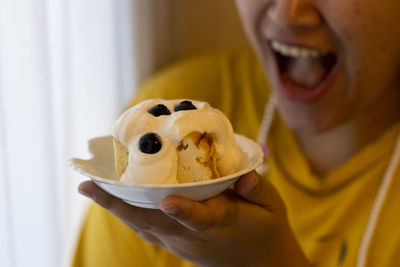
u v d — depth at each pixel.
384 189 0.71
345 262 0.71
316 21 0.66
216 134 0.50
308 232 0.74
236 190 0.51
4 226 0.67
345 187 0.74
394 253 0.69
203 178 0.49
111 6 0.80
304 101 0.71
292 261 0.58
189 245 0.55
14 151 0.68
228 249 0.55
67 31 0.72
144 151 0.48
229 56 0.89
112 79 0.82
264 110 0.81
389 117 0.75
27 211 0.70
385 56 0.67
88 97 0.79
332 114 0.72
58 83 0.72
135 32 0.86
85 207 0.82
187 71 0.85
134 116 0.49
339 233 0.73
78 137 0.79
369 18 0.64
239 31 1.02
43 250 0.72
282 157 0.77
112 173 0.52
